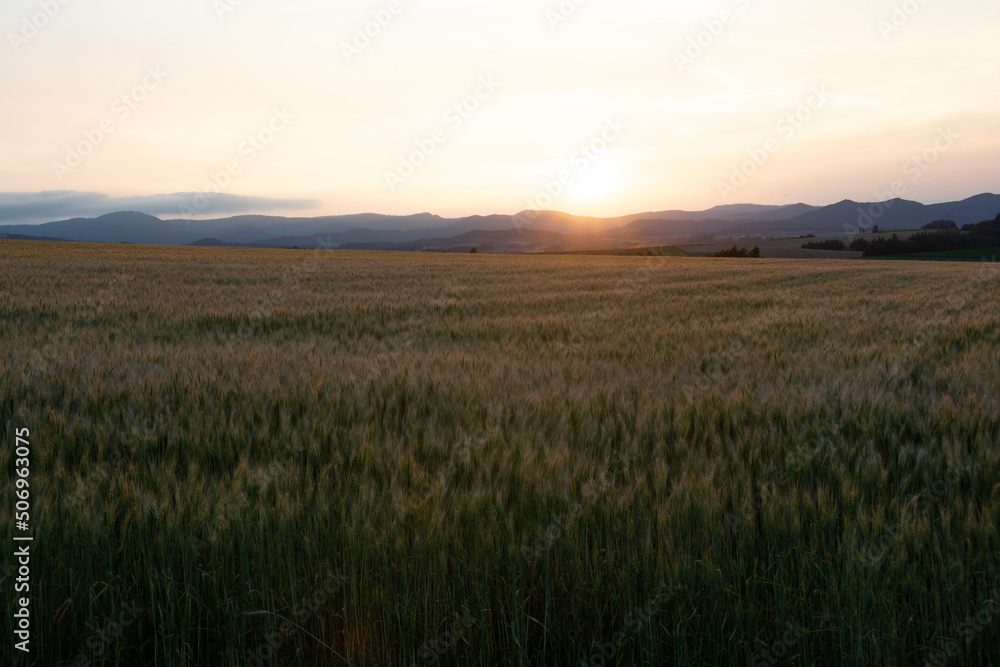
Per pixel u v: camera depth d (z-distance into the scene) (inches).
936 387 204.7
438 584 97.3
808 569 97.5
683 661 92.4
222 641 95.5
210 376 202.2
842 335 369.1
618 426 152.2
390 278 987.3
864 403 167.8
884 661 90.4
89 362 222.5
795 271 1418.6
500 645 97.2
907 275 1256.8
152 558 98.0
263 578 97.1
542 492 109.3
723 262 2084.2
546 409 162.4
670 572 94.8
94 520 98.7
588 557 98.7
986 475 117.1
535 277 1086.4
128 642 95.7
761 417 158.4
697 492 108.9
